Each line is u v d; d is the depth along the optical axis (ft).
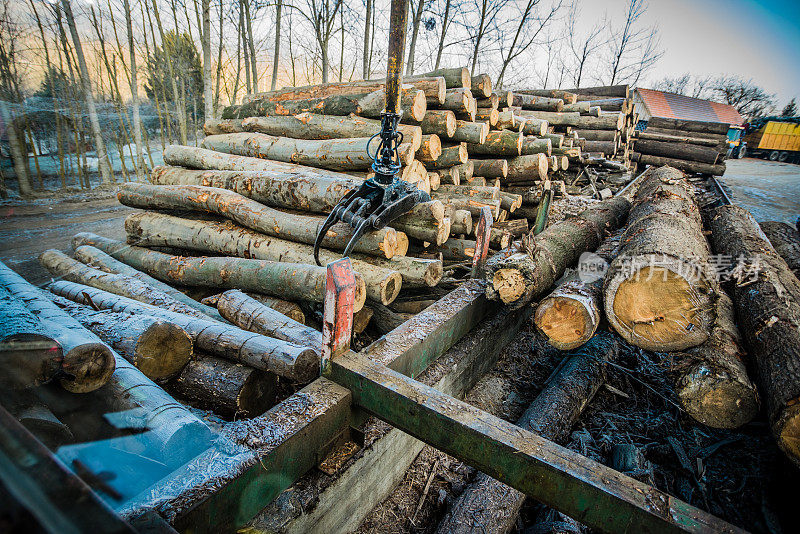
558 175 32.27
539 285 11.41
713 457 9.74
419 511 8.96
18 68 27.45
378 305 13.28
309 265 11.38
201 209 14.94
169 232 15.21
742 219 16.96
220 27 44.83
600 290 10.95
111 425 6.93
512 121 22.45
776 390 7.79
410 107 15.76
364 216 11.48
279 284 11.44
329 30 44.68
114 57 35.06
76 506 2.38
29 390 6.51
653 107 81.71
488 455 6.15
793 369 7.77
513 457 5.88
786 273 11.57
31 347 6.45
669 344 9.30
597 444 10.37
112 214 25.39
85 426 6.95
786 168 69.82
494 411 11.73
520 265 10.94
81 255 15.52
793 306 9.41
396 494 9.38
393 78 10.89
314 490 7.09
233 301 10.90
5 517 2.19
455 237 17.26
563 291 10.55
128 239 16.48
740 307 10.89
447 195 19.08
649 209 14.69
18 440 2.60
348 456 7.68
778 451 9.36
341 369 7.84
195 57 44.86
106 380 7.32
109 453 6.53
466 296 12.07
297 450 6.76
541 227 16.93
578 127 38.09
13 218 23.32
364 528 8.54
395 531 8.50
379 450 8.50
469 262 15.88
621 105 40.63
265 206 13.94
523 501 8.14
